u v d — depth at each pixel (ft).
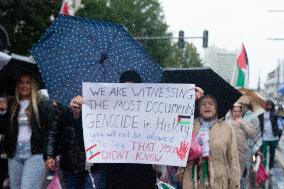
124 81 26.50
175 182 28.22
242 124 39.37
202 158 26.14
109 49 27.68
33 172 28.19
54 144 26.16
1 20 122.31
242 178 43.24
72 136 26.00
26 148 28.27
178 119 26.14
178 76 31.37
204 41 154.10
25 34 131.23
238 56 65.46
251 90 50.44
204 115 26.58
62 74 27.25
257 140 48.93
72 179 26.43
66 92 26.96
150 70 28.04
